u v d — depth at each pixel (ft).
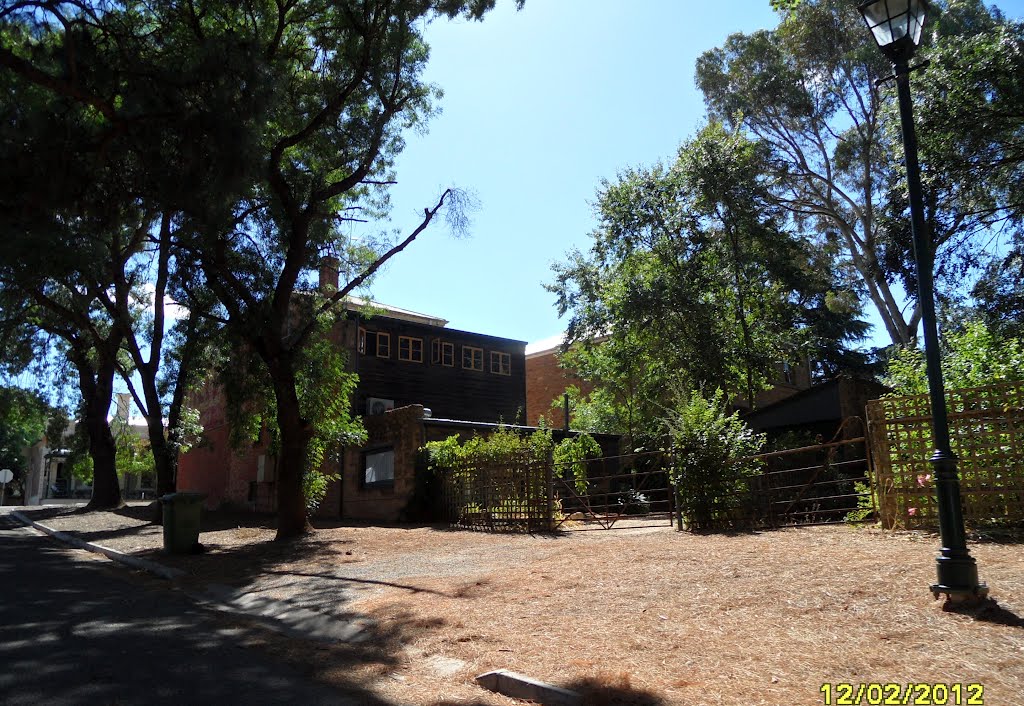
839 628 17.98
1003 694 13.19
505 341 103.40
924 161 62.23
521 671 17.19
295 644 21.61
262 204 49.90
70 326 81.66
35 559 44.68
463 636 20.72
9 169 33.22
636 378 89.20
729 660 16.57
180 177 37.22
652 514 56.34
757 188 76.84
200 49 36.32
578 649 18.54
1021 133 60.90
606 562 29.73
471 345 99.60
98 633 22.38
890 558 24.02
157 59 39.83
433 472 60.29
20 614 25.43
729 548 29.86
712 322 73.67
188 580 35.06
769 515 38.47
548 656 18.17
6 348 74.33
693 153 75.00
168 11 42.68
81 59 36.22
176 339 71.36
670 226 76.64
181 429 71.87
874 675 14.74
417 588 28.60
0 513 99.60
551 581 27.17
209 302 53.83
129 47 39.04
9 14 35.47
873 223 89.71
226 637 22.39
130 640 21.47
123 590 32.32
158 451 70.49
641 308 73.15
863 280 103.91
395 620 23.43
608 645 18.66
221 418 104.06
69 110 36.99
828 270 98.22
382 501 65.46
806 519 40.42
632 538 37.42
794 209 97.50
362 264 56.80
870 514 34.68
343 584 30.94
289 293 48.85
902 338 88.02
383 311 90.48
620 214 78.89
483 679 17.06
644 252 79.46
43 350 82.79
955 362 34.30
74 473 153.28
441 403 94.22
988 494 27.78
